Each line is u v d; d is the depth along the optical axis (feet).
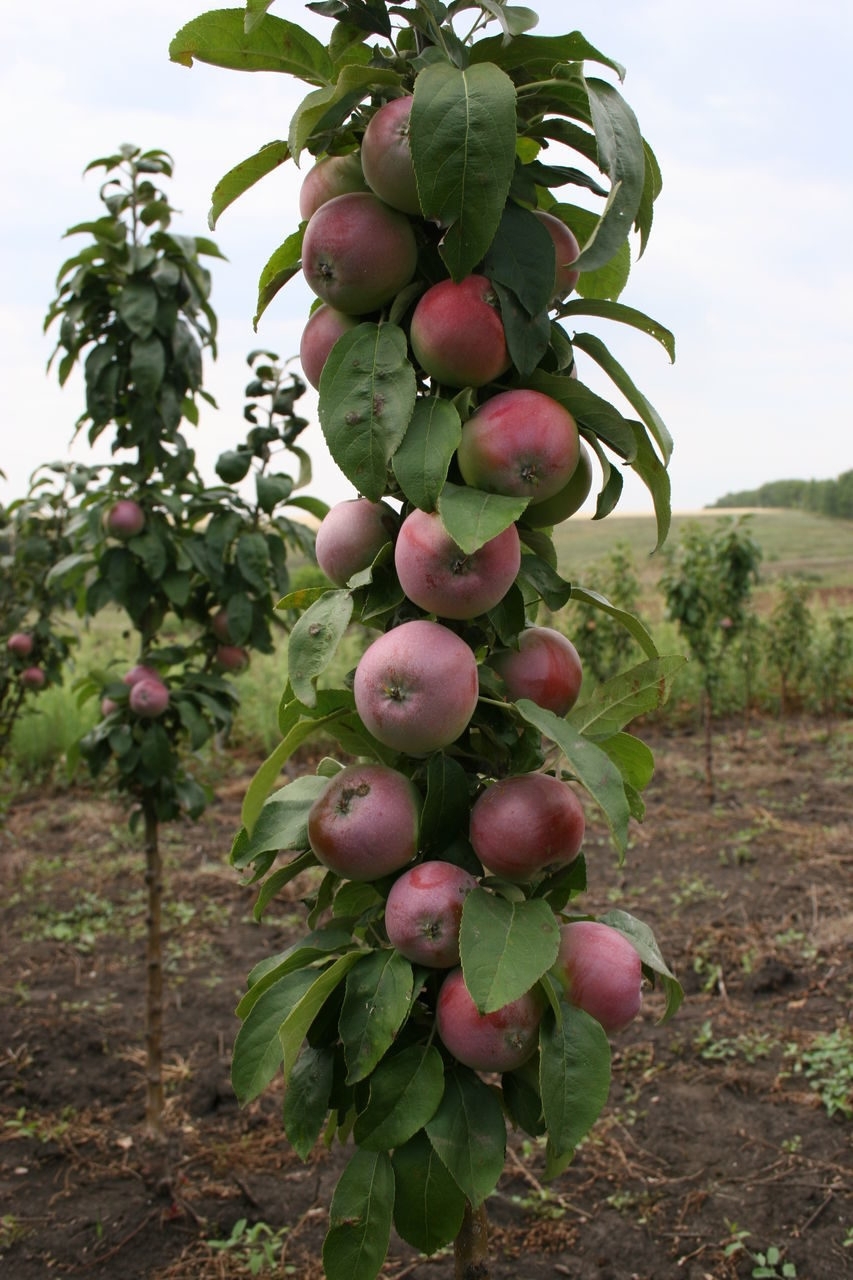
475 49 4.90
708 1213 11.18
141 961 18.70
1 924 20.63
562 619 44.55
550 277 4.71
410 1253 10.82
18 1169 12.17
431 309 4.60
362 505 5.28
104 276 12.09
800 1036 14.96
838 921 18.89
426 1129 4.78
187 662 12.80
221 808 29.58
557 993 4.66
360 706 4.66
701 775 32.40
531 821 4.71
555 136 5.33
